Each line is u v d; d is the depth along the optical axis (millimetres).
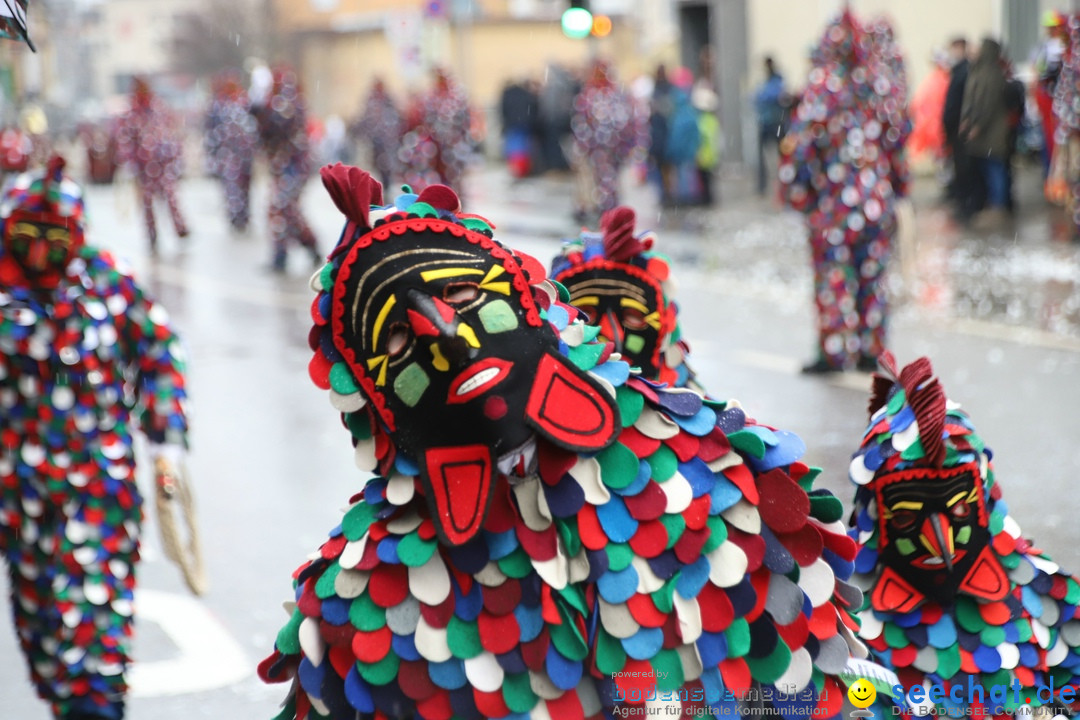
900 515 3064
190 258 17281
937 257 13234
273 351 10680
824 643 2357
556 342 2311
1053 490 6164
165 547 3893
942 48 19094
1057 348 9156
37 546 3750
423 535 2281
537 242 16031
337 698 2330
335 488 6949
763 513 2350
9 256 3705
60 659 3736
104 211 25109
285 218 15367
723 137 23156
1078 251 12945
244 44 54344
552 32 51531
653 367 3791
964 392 8094
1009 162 15344
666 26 42250
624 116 17859
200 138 42000
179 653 4969
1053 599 3205
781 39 21734
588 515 2301
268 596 5504
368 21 53531
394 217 2297
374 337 2250
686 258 14477
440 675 2262
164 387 3865
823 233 8539
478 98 51250
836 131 8367
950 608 3150
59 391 3727
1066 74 12656
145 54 79812
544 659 2260
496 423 2227
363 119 29688
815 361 8828
